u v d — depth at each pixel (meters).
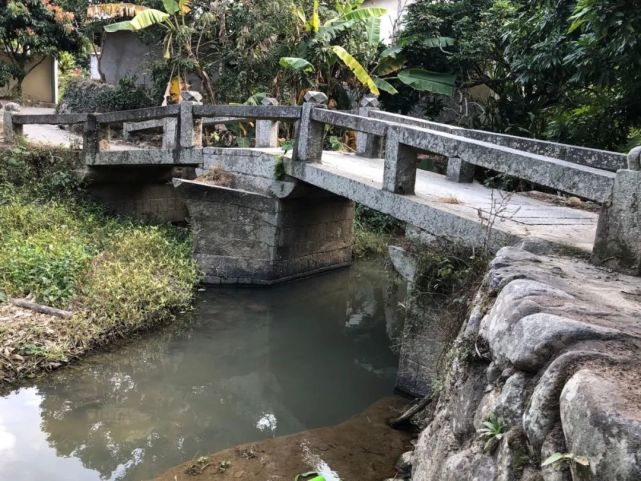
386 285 9.38
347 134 12.64
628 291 2.63
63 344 5.69
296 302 8.39
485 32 10.39
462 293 4.40
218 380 5.94
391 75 12.80
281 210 8.02
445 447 2.60
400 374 5.48
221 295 8.05
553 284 2.59
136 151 9.15
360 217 12.11
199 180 8.36
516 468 1.79
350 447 4.52
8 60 19.31
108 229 9.12
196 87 14.20
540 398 1.72
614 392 1.45
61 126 15.27
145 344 6.41
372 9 11.89
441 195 5.69
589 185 3.31
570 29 6.09
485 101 12.52
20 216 8.49
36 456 4.31
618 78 6.86
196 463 4.26
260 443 4.59
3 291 6.36
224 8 12.18
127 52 15.82
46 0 18.00
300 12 11.66
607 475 1.33
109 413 5.07
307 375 6.24
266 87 12.38
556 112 9.59
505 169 3.92
